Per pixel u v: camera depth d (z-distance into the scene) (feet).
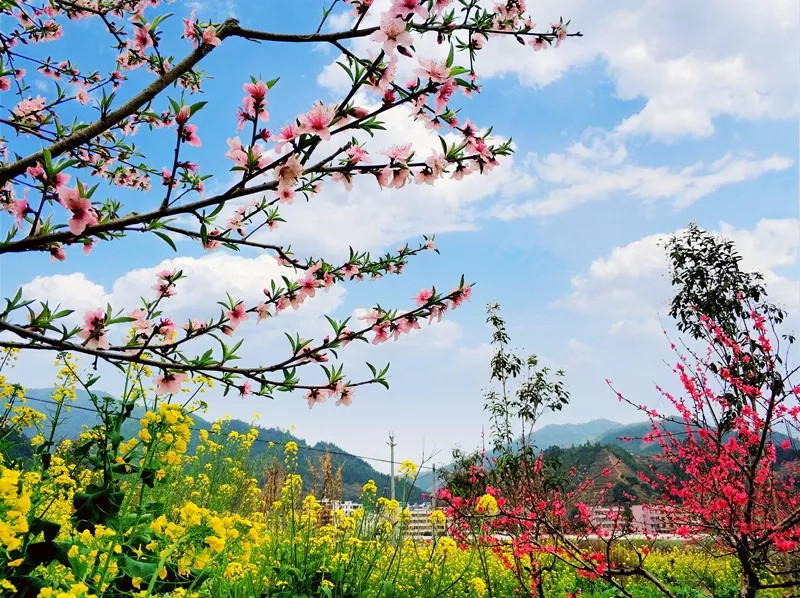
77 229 5.69
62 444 12.30
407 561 17.90
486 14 7.64
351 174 6.97
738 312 22.88
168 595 8.88
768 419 11.53
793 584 10.71
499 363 29.04
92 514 8.37
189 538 7.81
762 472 12.09
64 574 8.32
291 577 13.83
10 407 11.99
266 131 6.21
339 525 16.76
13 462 9.84
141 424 8.75
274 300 8.81
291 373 7.70
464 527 17.40
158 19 8.03
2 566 6.92
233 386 7.70
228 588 11.51
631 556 27.63
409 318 8.70
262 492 22.82
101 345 6.82
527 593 17.65
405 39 5.91
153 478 9.16
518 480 21.58
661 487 15.40
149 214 5.92
